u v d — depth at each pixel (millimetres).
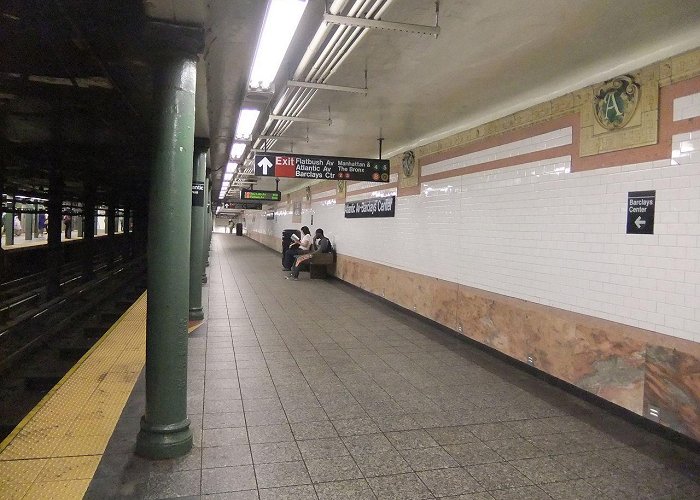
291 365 5355
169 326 3158
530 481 3035
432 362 5602
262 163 7746
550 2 3354
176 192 3127
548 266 5004
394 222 9219
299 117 6395
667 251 3711
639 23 3539
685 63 3619
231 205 30625
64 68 3979
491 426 3861
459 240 6797
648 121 3889
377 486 2926
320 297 10289
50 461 3047
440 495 2852
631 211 4020
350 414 4027
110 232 16766
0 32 3307
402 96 5754
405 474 3082
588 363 4438
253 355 5719
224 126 5996
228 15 2869
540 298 5121
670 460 3350
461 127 6852
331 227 13906
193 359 5500
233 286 11703
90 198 12633
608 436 3717
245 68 3717
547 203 5051
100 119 5707
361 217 11172
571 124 4742
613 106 4207
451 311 6945
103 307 10898
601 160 4355
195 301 7551
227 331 6918
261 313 8336
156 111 3109
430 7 3480
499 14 3555
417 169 8242
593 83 4504
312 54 4176
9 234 20391
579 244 4590
